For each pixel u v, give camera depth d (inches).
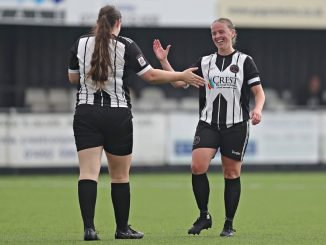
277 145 2571.4
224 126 1059.3
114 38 986.7
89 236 995.9
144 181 2223.2
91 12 2522.1
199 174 1063.0
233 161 1066.7
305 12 2650.1
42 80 2829.7
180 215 1433.3
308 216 1412.4
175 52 2883.9
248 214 1444.4
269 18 2635.3
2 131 2425.0
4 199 1724.9
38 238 1085.1
